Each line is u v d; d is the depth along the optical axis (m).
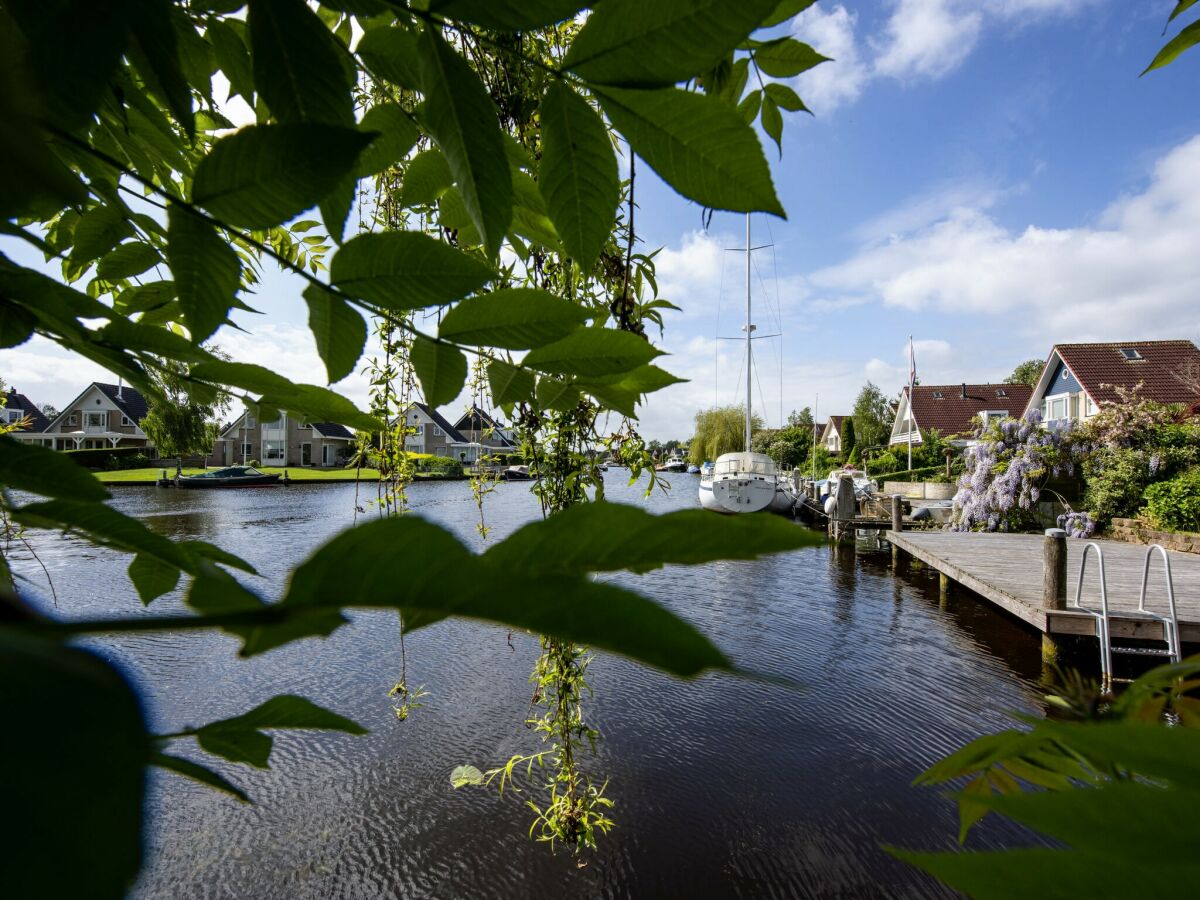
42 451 0.39
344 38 0.78
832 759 5.45
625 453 2.93
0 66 0.15
